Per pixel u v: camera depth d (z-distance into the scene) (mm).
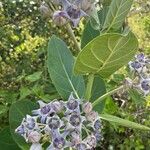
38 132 272
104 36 246
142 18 1027
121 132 749
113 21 287
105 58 267
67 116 267
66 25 299
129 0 278
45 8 294
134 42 251
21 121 307
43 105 275
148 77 324
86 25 320
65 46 313
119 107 741
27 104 310
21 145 302
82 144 268
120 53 261
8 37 899
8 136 314
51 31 876
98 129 285
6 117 573
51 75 303
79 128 267
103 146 740
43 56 826
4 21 925
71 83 307
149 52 969
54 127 266
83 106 275
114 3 281
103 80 332
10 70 797
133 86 319
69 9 275
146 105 719
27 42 867
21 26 920
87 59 268
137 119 738
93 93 331
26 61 822
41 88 547
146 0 995
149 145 755
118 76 469
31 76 552
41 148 273
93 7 289
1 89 702
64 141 266
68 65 310
